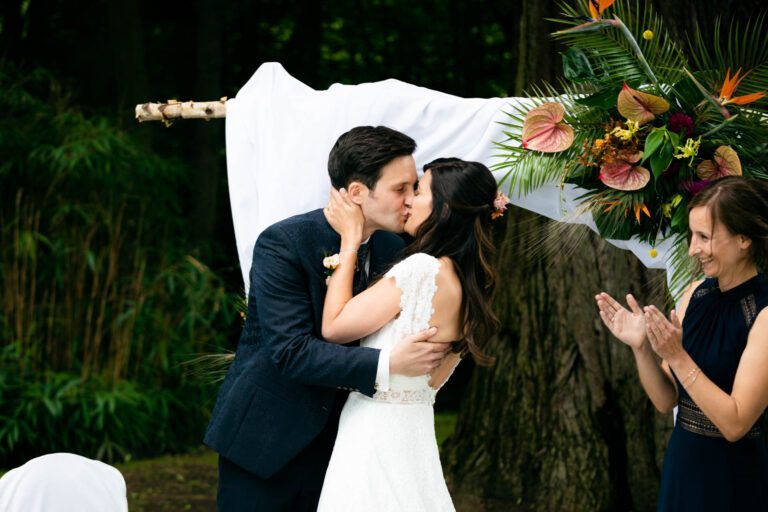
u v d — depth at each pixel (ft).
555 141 9.50
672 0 13.32
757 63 9.50
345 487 8.02
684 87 9.39
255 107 10.00
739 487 8.02
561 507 14.65
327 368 7.95
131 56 23.52
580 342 14.93
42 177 19.79
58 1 25.54
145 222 21.07
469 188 8.18
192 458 20.02
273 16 28.22
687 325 8.45
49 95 21.36
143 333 20.39
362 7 28.99
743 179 7.97
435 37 29.09
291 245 8.36
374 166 8.11
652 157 9.16
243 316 10.07
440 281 8.12
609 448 14.75
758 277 8.05
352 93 9.93
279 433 8.46
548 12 15.03
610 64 9.63
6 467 18.75
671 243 10.24
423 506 8.02
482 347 8.34
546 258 15.11
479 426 15.81
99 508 6.37
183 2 26.84
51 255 19.76
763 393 7.68
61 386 19.24
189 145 25.95
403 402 8.16
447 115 9.96
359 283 8.71
